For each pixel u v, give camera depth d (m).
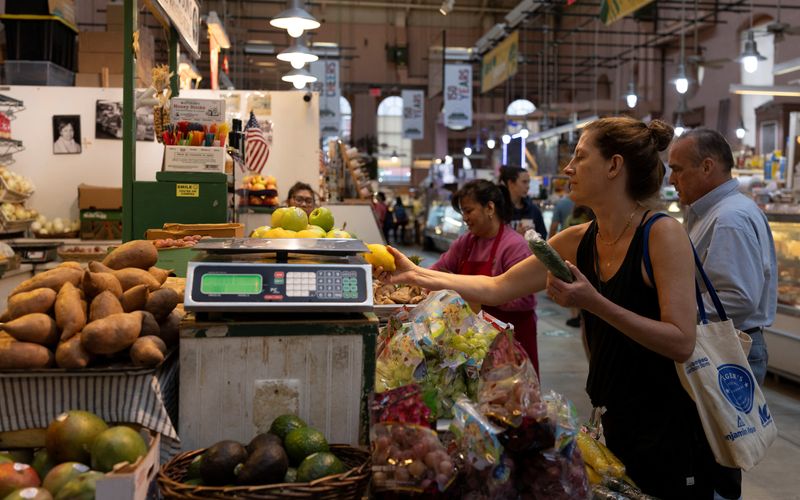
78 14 13.77
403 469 1.28
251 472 1.29
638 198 1.88
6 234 6.28
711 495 1.89
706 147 2.70
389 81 29.59
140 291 1.57
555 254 1.64
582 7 24.47
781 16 16.89
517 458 1.37
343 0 28.08
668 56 21.98
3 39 7.73
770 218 5.69
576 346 7.04
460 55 21.66
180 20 3.75
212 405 1.46
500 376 1.39
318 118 7.48
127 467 1.25
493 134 30.20
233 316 1.51
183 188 3.23
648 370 1.87
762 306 2.70
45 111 6.80
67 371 1.40
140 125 6.69
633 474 1.90
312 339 1.49
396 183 33.72
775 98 16.41
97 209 6.10
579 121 16.59
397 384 1.52
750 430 1.83
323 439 1.42
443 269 3.55
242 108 7.39
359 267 1.54
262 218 5.36
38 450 1.44
